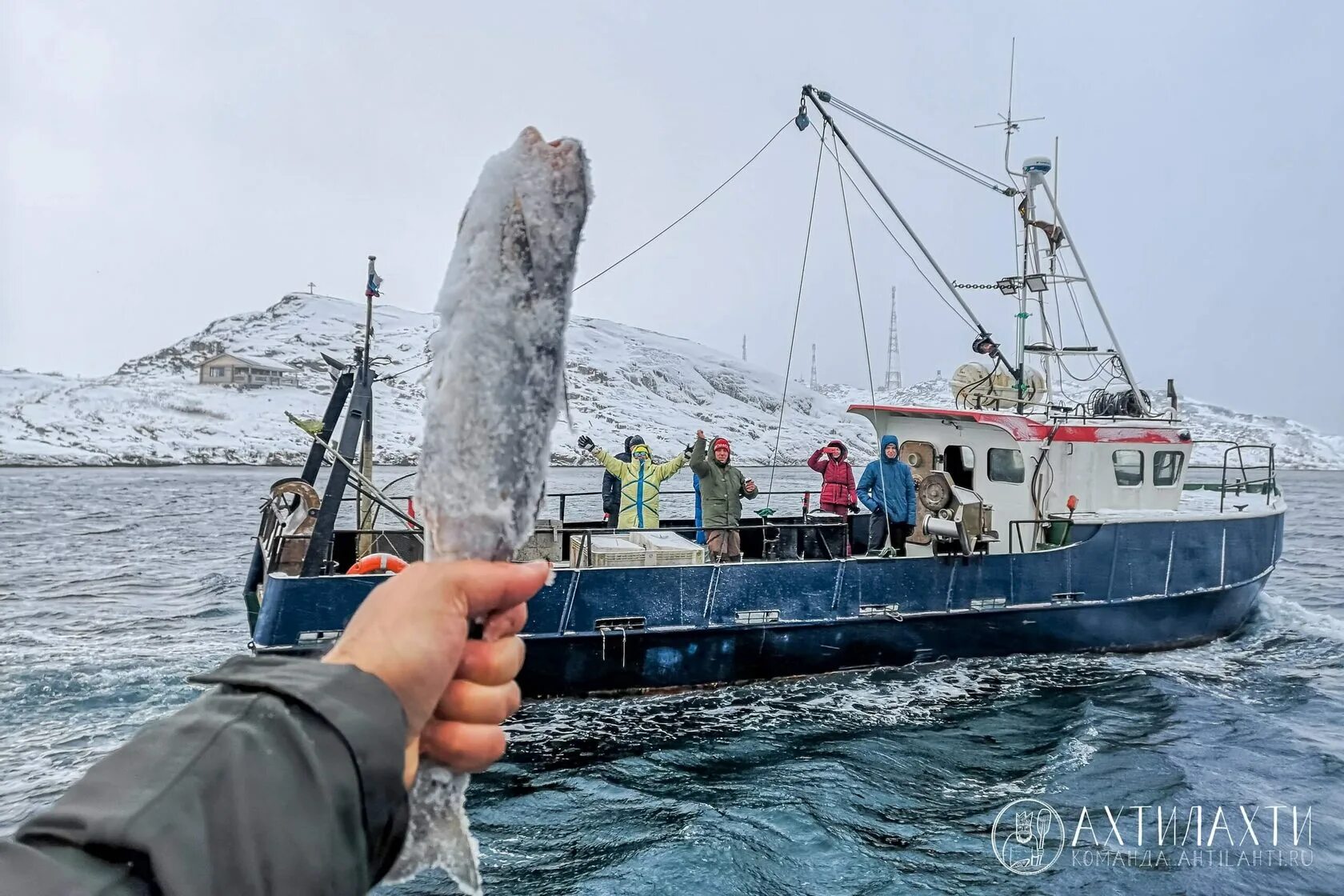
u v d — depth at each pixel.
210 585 15.58
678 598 8.59
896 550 10.45
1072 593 10.19
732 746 7.48
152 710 8.05
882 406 11.68
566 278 0.81
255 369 139.12
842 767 7.03
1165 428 11.30
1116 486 11.09
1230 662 10.62
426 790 0.75
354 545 9.27
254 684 0.62
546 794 6.46
